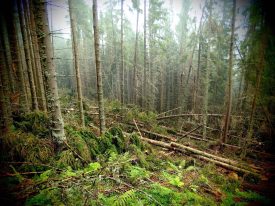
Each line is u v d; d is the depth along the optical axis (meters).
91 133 6.73
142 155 6.79
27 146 4.80
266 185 6.45
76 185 3.92
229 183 6.26
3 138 4.71
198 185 5.73
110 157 5.60
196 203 4.38
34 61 9.30
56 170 4.55
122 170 5.14
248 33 6.96
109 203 3.64
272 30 6.01
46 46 4.77
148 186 4.59
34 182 3.77
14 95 7.67
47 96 5.07
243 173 7.25
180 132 13.70
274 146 10.05
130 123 12.44
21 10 7.87
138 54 27.67
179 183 5.09
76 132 6.20
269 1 5.81
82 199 3.61
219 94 19.92
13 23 7.81
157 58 25.08
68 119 9.29
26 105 7.58
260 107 9.45
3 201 3.17
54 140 5.22
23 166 4.41
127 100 28.88
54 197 3.41
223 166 7.80
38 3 4.51
